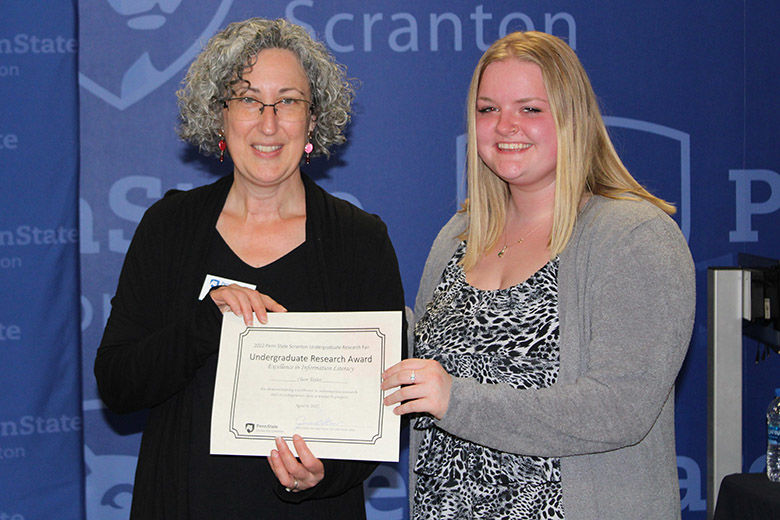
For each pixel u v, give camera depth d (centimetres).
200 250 162
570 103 159
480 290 170
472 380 146
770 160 307
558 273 159
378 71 290
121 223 284
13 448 270
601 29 297
